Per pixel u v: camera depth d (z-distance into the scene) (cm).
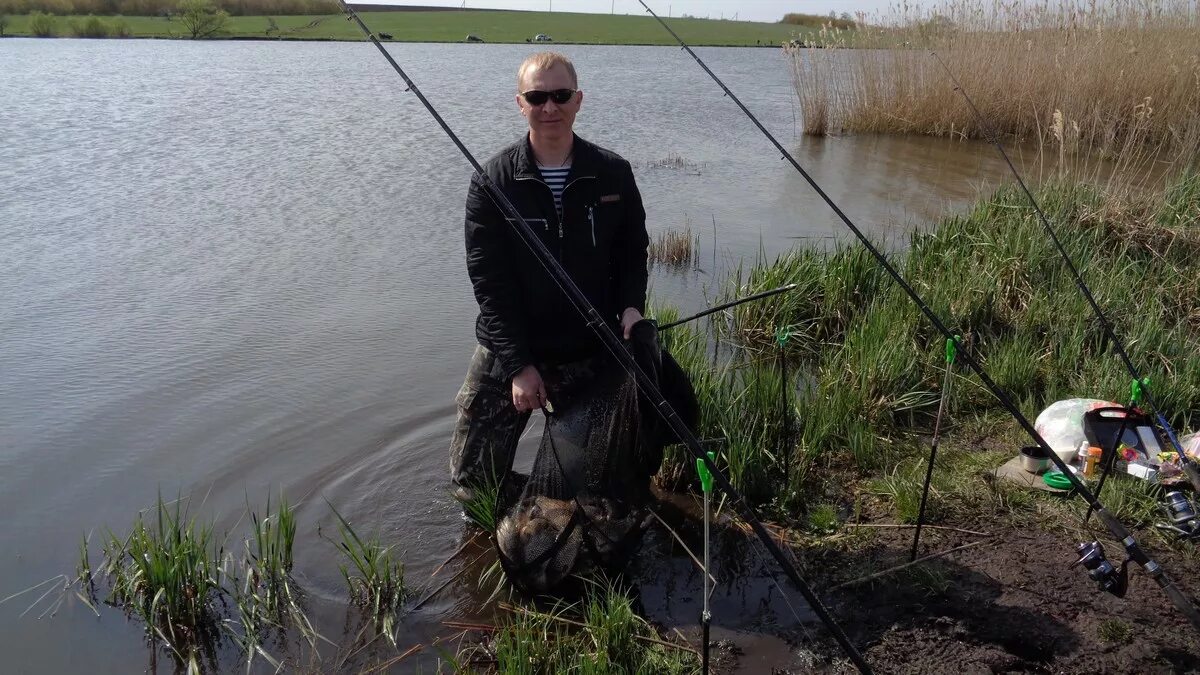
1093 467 411
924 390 503
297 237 884
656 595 356
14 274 758
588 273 362
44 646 335
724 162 1348
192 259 808
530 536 355
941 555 367
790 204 1056
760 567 370
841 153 1424
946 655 314
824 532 389
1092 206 740
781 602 348
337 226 927
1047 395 483
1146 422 421
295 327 642
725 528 395
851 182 1190
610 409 358
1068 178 834
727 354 593
